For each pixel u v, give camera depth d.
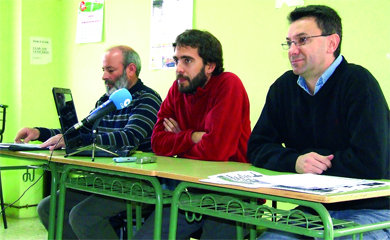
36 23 4.04
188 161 1.91
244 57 2.75
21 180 3.93
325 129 1.67
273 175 1.45
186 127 2.18
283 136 1.84
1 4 4.04
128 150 2.10
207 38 2.12
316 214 1.53
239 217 1.31
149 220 1.92
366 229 1.22
